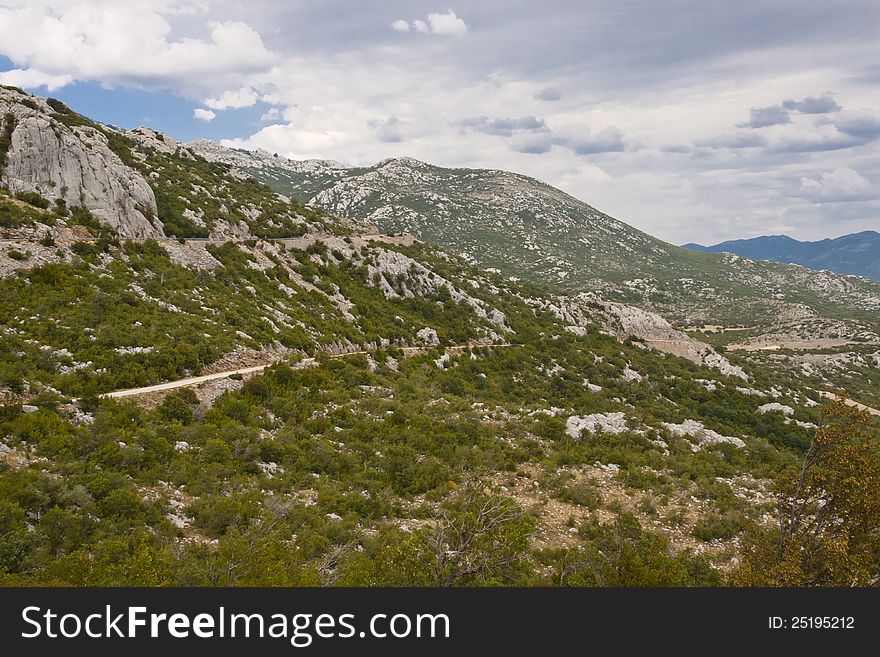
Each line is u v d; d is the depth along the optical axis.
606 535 24.70
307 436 33.25
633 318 116.12
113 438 25.17
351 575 16.16
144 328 40.91
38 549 15.76
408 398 46.84
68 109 86.12
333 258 83.44
